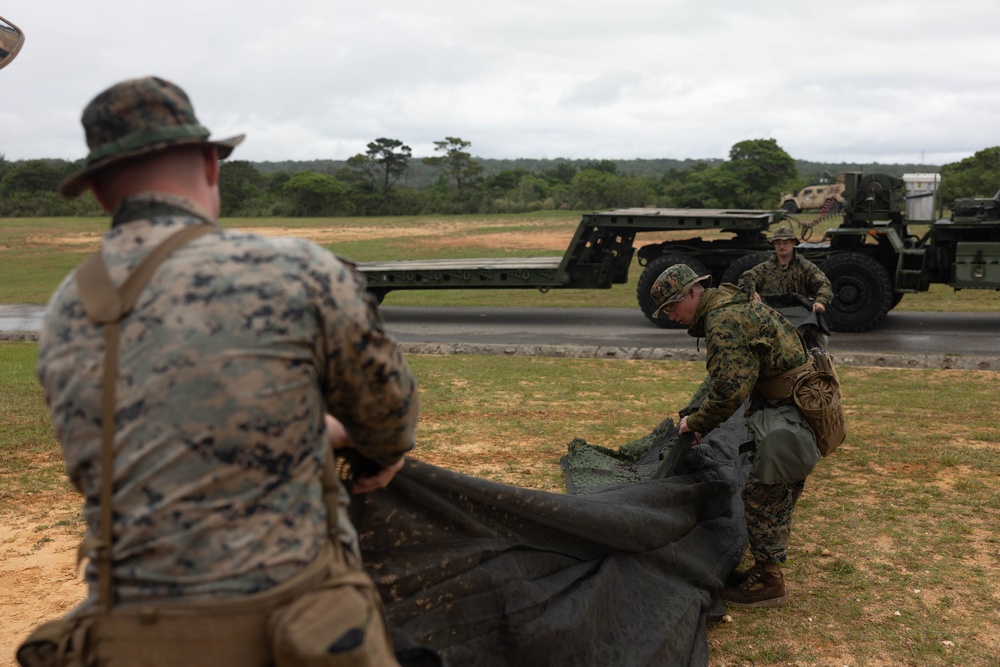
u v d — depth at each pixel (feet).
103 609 4.93
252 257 5.12
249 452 4.91
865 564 14.07
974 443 20.66
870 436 21.33
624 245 47.85
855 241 42.52
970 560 14.14
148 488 4.85
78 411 5.02
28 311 54.44
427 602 8.67
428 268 47.60
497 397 26.81
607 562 10.85
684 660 10.78
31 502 17.26
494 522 9.57
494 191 290.97
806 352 12.93
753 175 282.56
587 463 17.80
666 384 28.58
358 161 339.16
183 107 5.49
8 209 223.10
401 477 8.59
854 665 11.10
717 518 14.33
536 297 58.70
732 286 13.01
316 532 5.22
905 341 37.24
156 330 4.93
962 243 40.70
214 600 4.82
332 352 5.26
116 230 5.32
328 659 4.88
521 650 9.20
